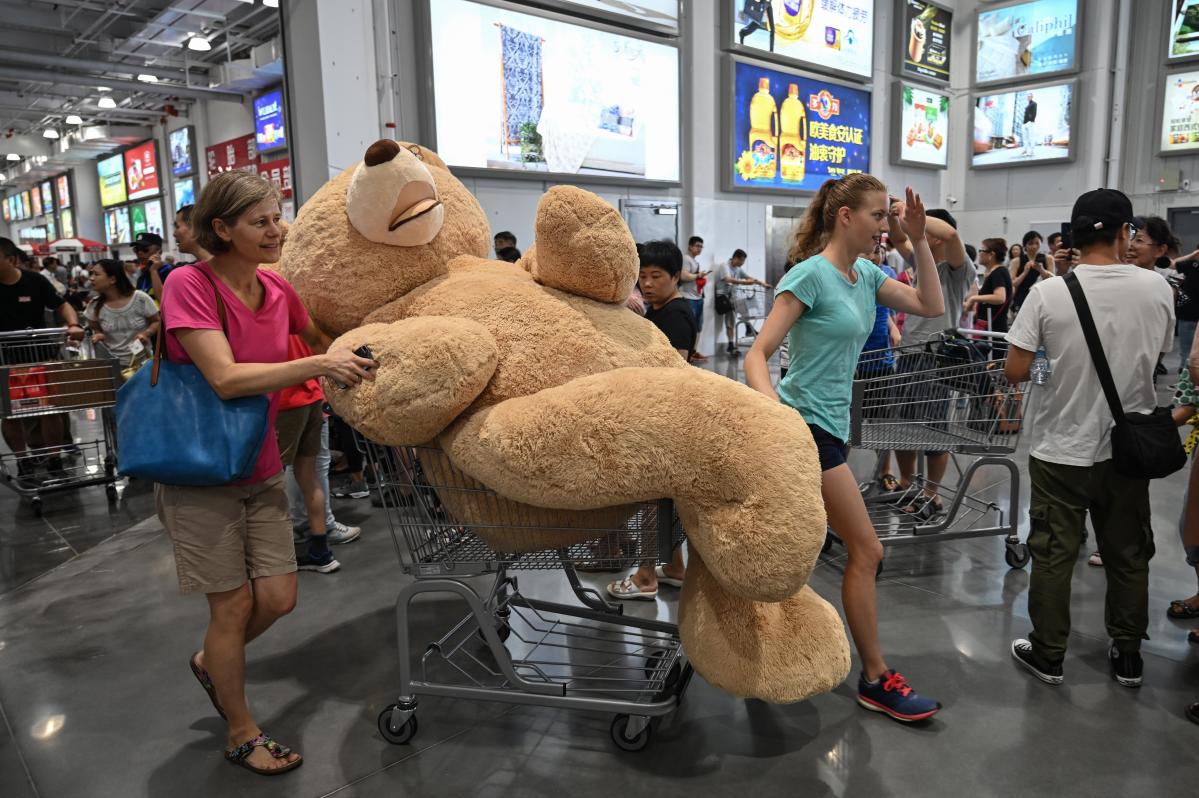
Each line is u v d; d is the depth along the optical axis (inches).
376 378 74.0
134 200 837.2
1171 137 520.1
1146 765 82.7
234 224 77.3
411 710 90.0
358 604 130.9
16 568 151.3
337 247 85.9
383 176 79.5
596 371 79.2
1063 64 541.3
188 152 703.7
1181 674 101.4
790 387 94.7
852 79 482.6
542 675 93.6
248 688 103.9
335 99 250.4
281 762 85.6
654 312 135.9
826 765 84.0
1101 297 93.6
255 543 86.8
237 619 85.0
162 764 88.2
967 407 139.2
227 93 594.2
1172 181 522.6
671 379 71.9
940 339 143.7
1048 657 99.0
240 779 85.0
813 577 137.2
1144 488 96.2
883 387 138.0
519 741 90.4
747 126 423.8
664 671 94.1
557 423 70.7
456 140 300.7
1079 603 123.5
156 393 78.0
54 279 597.9
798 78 449.7
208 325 77.1
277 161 552.7
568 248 80.2
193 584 81.1
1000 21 564.1
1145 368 93.6
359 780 84.0
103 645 118.4
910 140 532.7
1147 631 113.0
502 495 76.1
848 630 117.0
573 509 73.9
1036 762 83.6
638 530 81.1
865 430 141.4
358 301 86.4
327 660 111.4
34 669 111.2
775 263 457.1
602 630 116.6
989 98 577.3
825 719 92.8
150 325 219.1
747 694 76.0
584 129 347.3
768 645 76.2
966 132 593.3
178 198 751.7
